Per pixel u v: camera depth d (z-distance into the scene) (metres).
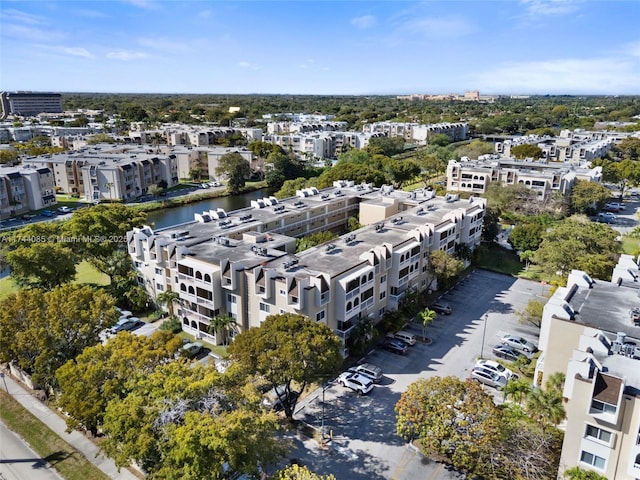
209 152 196.38
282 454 40.03
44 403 53.97
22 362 51.12
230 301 65.00
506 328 71.25
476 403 41.72
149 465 38.34
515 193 127.06
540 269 87.81
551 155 190.88
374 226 84.81
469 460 40.28
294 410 52.62
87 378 42.38
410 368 60.97
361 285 64.06
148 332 69.69
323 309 60.44
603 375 36.19
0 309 53.28
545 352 49.19
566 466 39.03
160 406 38.19
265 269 59.78
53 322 51.06
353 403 54.03
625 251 99.56
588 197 125.88
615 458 36.53
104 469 44.34
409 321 73.06
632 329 46.06
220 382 40.38
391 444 47.62
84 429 49.00
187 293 67.62
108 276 90.81
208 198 170.75
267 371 45.62
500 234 114.12
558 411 42.78
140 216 100.88
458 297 82.25
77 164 164.25
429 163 181.75
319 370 46.69
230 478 39.03
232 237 80.19
